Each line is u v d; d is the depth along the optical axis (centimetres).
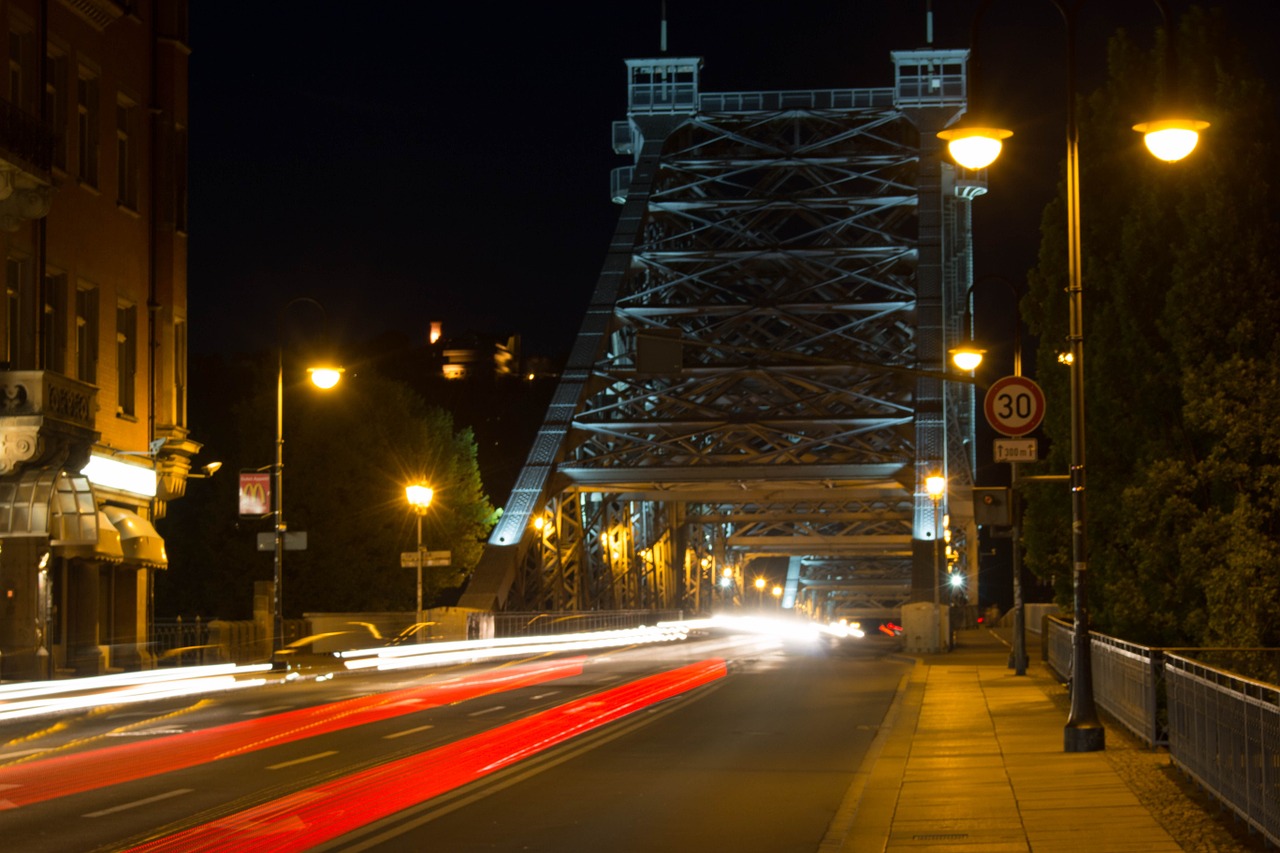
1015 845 1255
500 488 14412
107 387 4122
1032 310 3297
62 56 3903
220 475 7144
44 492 3459
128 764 1967
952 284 8606
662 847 1317
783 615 14538
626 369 7725
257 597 5272
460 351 16875
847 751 2092
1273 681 1923
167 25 4509
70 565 3891
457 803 1584
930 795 1575
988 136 1820
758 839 1359
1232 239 2127
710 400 7681
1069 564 3125
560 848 1310
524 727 2461
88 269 4022
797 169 8800
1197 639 2162
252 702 3167
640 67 9081
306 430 6650
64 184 3881
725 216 8869
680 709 2836
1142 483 2330
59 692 3256
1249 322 2075
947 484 7262
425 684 3734
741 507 10669
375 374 7019
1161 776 1656
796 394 7725
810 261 8381
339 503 6644
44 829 1414
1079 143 3002
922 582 6631
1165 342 2408
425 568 6944
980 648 5756
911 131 9125
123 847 1309
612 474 7262
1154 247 2442
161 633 4450
